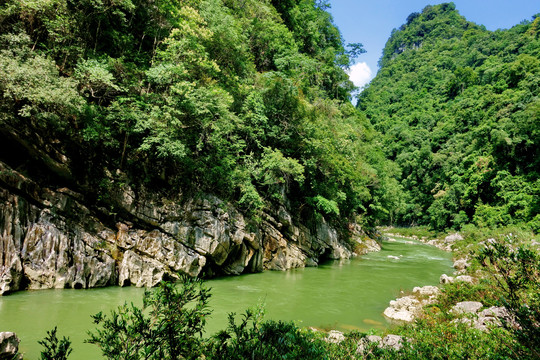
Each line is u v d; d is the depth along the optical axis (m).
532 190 37.41
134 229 13.65
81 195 12.55
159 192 14.66
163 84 14.69
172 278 13.46
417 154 67.69
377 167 39.38
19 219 10.60
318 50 40.06
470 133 60.12
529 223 31.84
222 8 20.19
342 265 22.84
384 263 24.20
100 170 13.19
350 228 32.56
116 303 10.16
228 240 15.92
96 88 13.60
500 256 3.66
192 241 14.55
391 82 118.69
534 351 3.11
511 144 42.47
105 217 13.19
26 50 11.20
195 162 15.64
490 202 45.25
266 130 21.16
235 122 17.33
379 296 14.32
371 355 4.84
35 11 12.10
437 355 4.68
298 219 22.59
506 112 50.12
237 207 17.53
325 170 23.47
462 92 82.75
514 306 3.44
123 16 14.45
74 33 13.20
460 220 47.47
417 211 63.31
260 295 13.33
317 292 14.55
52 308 9.28
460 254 26.98
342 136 29.69
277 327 4.20
